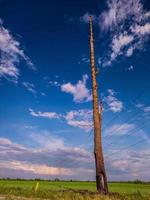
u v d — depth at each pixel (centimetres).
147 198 2138
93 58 2767
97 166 2458
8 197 2078
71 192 2281
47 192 2302
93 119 2603
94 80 2695
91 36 2839
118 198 2111
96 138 2531
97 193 2228
